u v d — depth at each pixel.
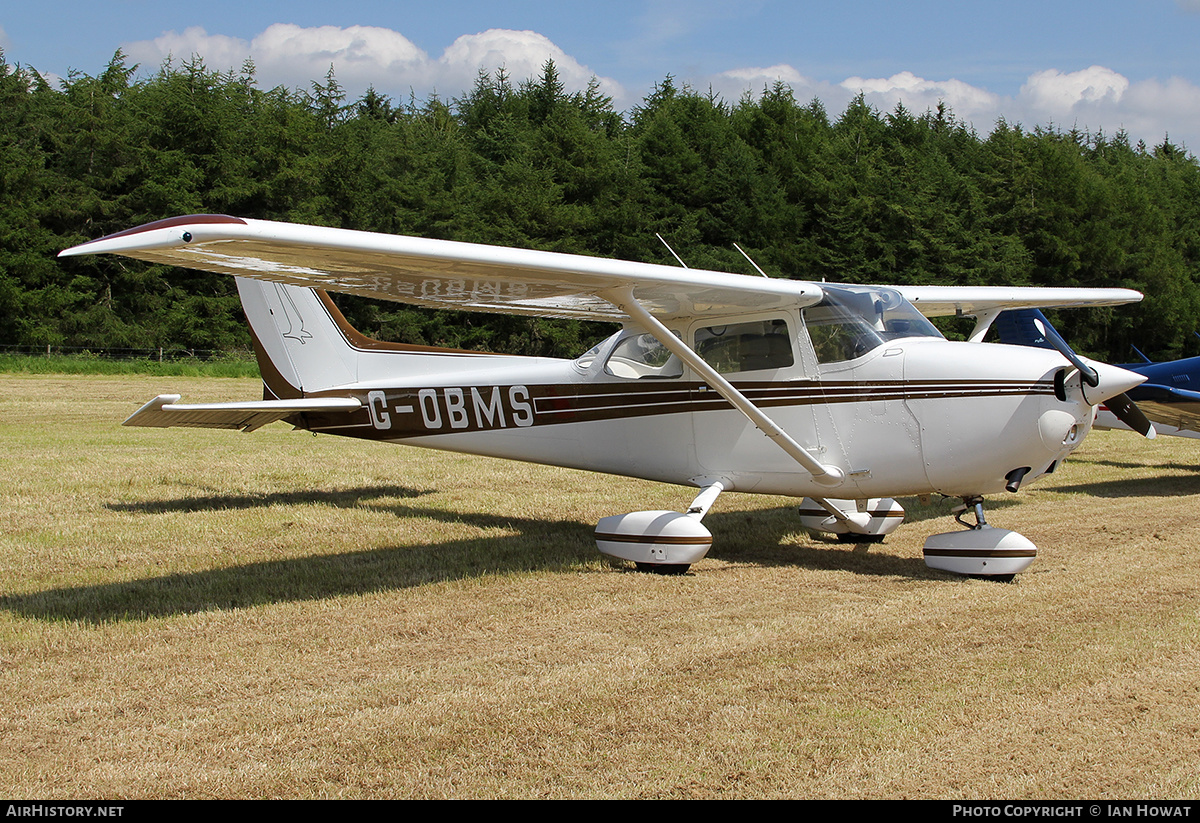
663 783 2.59
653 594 4.67
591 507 7.49
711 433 5.79
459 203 40.09
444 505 7.48
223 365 28.77
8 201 34.28
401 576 5.04
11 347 33.16
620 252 41.66
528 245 39.44
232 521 6.61
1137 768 2.65
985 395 4.93
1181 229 49.19
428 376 7.01
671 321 5.91
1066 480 9.44
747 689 3.27
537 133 46.00
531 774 2.64
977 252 40.78
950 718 3.00
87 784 2.59
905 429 5.14
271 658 3.63
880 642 3.80
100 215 36.16
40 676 3.43
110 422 13.76
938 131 66.00
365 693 3.24
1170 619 4.09
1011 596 4.56
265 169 39.44
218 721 3.00
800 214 43.88
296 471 9.23
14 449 10.53
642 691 3.25
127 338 34.19
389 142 43.56
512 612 4.31
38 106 40.03
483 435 6.76
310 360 7.43
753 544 6.16
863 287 5.57
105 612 4.26
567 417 6.38
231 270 4.32
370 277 4.63
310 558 5.48
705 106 52.03
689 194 43.38
